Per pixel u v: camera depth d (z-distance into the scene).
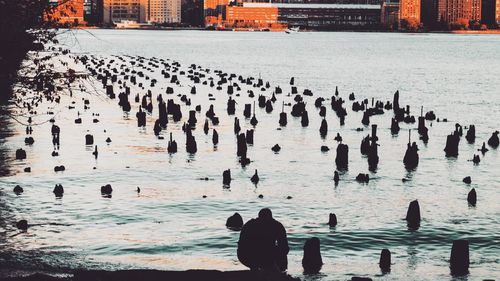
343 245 51.38
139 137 92.38
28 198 60.94
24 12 37.34
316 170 75.56
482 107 133.38
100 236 51.38
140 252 48.38
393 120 99.88
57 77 39.47
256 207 61.03
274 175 72.75
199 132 97.56
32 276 36.03
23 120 99.00
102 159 77.88
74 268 43.69
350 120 110.94
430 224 56.69
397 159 81.81
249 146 88.44
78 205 59.38
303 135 97.00
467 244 46.91
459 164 79.88
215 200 62.75
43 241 49.56
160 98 123.75
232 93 142.75
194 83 162.25
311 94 144.50
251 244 28.88
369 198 64.62
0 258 45.47
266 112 118.25
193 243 50.56
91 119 104.81
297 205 61.72
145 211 58.47
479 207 62.22
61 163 75.00
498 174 75.31
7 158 76.50
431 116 112.94
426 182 71.38
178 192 65.00
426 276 45.31
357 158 82.00
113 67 192.88
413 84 180.12
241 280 29.94
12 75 38.12
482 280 44.72
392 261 48.06
